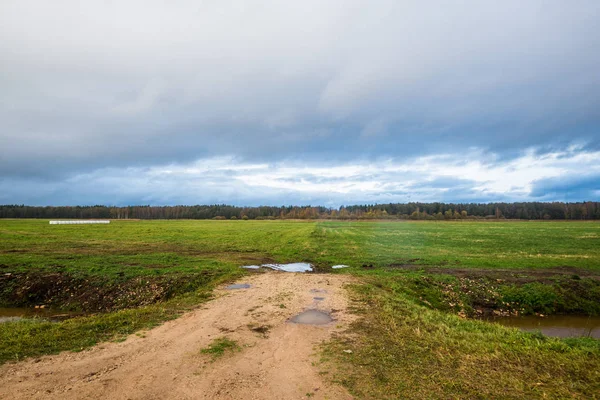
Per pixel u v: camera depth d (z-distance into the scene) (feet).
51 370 24.20
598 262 84.07
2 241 118.42
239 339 31.45
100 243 118.01
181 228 206.18
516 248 110.73
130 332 33.27
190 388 21.85
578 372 24.34
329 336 32.30
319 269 77.15
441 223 309.22
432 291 59.16
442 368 24.82
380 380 22.94
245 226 241.76
